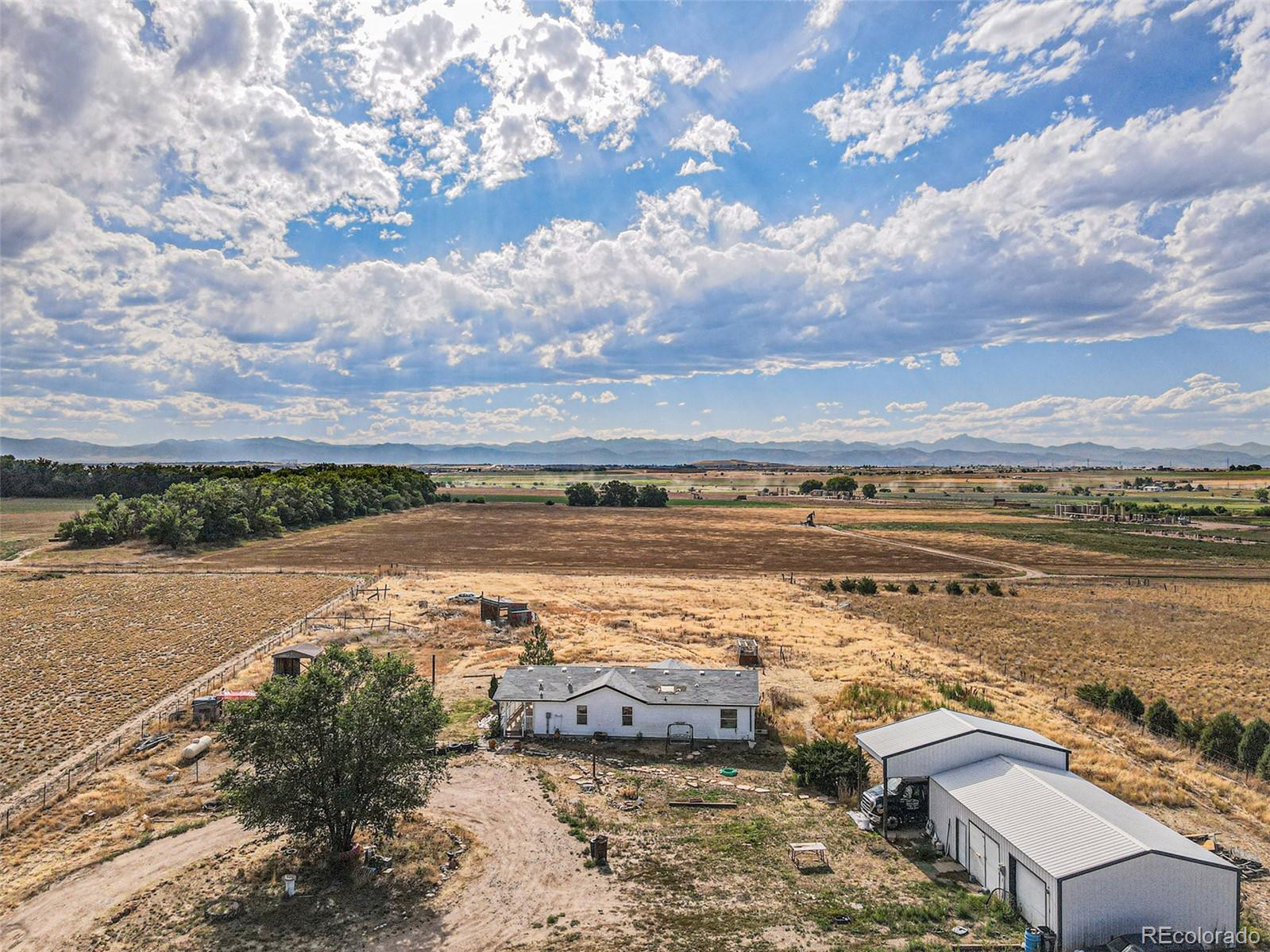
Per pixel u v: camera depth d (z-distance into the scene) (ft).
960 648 245.65
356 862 109.29
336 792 105.09
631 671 177.68
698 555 488.02
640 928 94.17
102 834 118.42
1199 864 89.56
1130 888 88.89
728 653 233.76
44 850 113.70
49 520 581.12
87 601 304.71
